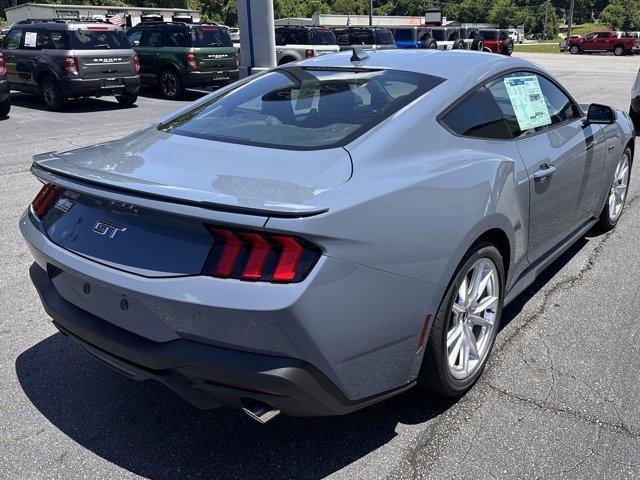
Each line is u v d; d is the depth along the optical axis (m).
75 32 12.77
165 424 2.90
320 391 2.29
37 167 2.83
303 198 2.24
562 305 4.05
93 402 3.06
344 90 3.17
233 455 2.68
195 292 2.16
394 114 2.87
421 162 2.73
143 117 12.30
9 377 3.27
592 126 4.40
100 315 2.54
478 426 2.83
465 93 3.15
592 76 23.05
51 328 3.81
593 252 4.99
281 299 2.09
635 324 3.79
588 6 143.12
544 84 3.95
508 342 3.58
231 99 3.47
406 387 2.65
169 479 2.54
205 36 15.25
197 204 2.17
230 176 2.46
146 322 2.36
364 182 2.44
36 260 2.90
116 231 2.46
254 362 2.16
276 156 2.63
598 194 4.69
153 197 2.27
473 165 2.88
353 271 2.25
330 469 2.58
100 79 13.09
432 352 2.72
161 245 2.31
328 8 93.38
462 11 122.94
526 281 3.62
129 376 2.55
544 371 3.28
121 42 13.52
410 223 2.47
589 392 3.08
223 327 2.16
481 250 2.91
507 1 122.75
